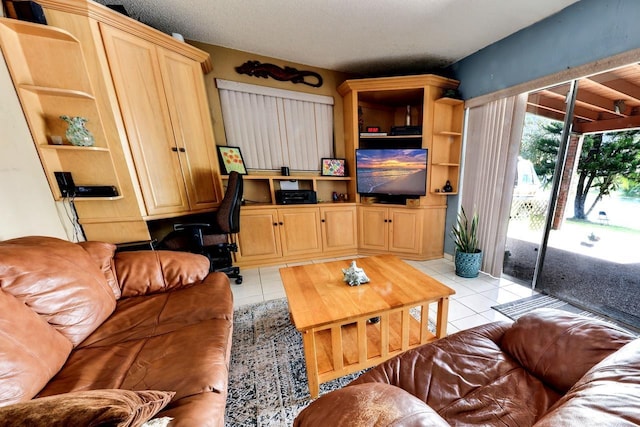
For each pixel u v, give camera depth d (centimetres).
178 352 93
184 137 218
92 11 155
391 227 301
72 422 42
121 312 121
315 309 117
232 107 267
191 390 77
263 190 300
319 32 220
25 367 73
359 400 55
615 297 192
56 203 165
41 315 93
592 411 42
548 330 85
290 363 137
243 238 275
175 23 206
